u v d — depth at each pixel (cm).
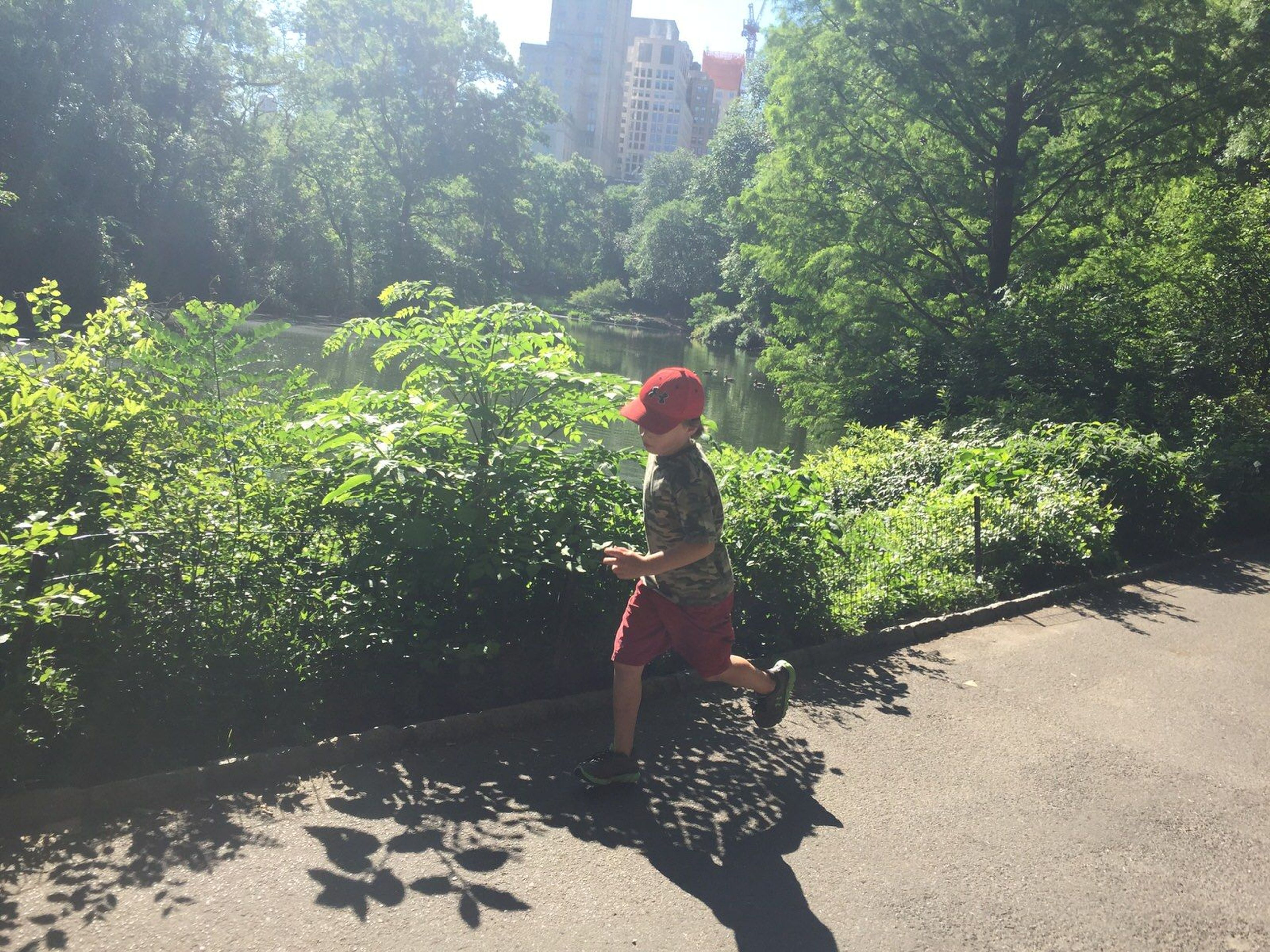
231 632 420
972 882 351
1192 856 382
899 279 2248
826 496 958
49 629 382
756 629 609
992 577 796
